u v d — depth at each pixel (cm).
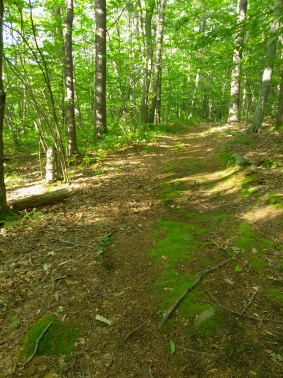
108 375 213
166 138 1313
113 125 1297
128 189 642
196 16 897
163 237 408
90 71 1577
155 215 496
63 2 1055
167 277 316
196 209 513
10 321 266
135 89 1498
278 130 948
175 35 1261
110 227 455
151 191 622
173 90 2342
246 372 207
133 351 231
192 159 872
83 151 1032
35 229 459
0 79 454
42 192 657
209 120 2598
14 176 872
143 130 1316
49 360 226
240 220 448
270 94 1711
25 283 320
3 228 458
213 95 2120
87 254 375
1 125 475
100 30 1047
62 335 247
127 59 1325
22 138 1473
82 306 281
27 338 243
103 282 317
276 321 251
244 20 438
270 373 205
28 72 852
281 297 277
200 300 279
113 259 361
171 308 268
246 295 285
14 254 385
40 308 281
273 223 417
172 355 225
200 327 248
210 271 321
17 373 216
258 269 320
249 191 531
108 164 874
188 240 391
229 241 384
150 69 1467
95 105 1114
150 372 213
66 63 974
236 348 227
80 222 480
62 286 313
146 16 1374
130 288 305
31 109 852
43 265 355
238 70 1297
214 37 474
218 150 907
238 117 1602
